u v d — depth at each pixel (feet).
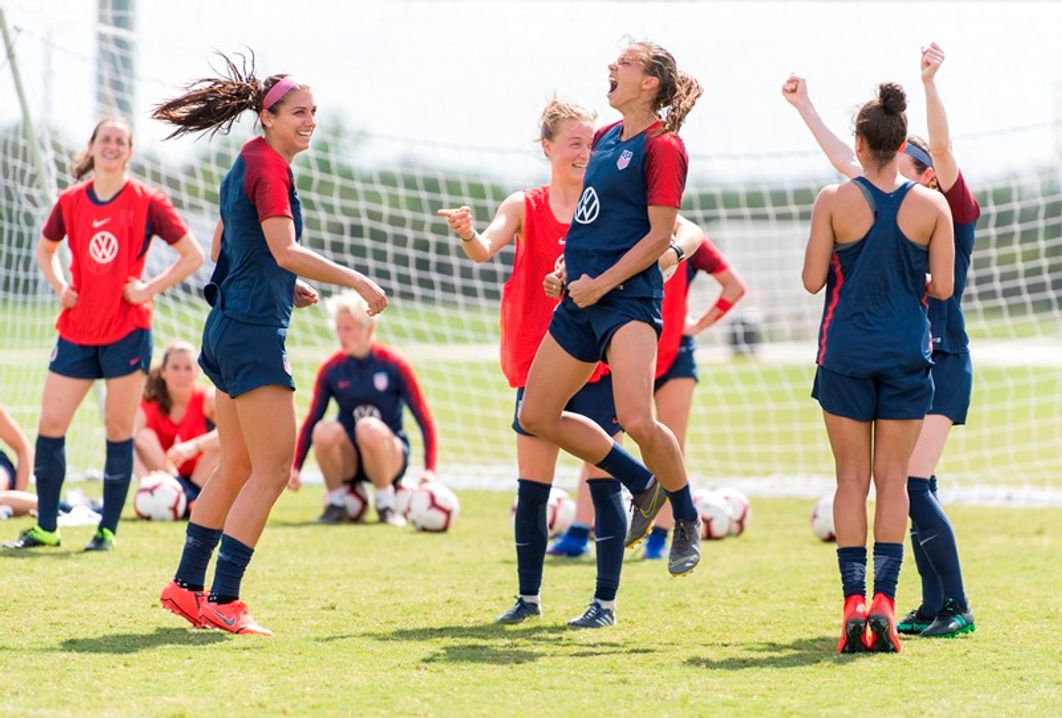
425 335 138.82
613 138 36.55
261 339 36.29
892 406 35.12
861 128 35.17
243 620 36.88
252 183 35.78
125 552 52.70
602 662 33.45
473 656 33.99
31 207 75.00
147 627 37.19
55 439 53.47
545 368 36.35
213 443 65.72
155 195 52.54
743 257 160.35
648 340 35.42
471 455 100.42
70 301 51.96
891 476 35.45
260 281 36.24
